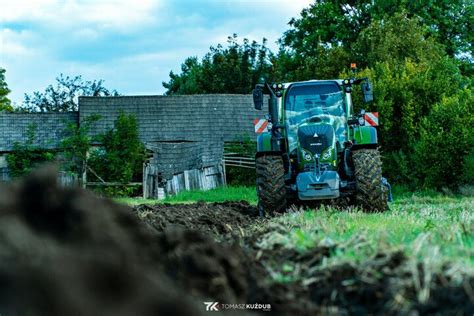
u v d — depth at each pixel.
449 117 30.61
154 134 47.28
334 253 6.54
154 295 4.82
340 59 45.34
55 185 5.16
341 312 5.44
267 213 16.34
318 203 17.16
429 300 5.22
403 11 45.31
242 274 6.14
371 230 8.55
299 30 55.19
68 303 4.27
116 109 47.91
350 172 17.11
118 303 4.55
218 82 61.25
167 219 13.88
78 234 4.89
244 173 43.03
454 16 54.62
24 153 39.47
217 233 10.87
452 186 30.31
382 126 32.34
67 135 46.50
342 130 17.45
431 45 44.28
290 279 6.05
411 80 33.19
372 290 5.48
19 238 4.54
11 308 4.21
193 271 5.77
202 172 41.34
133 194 39.00
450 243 7.16
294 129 17.41
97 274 4.59
